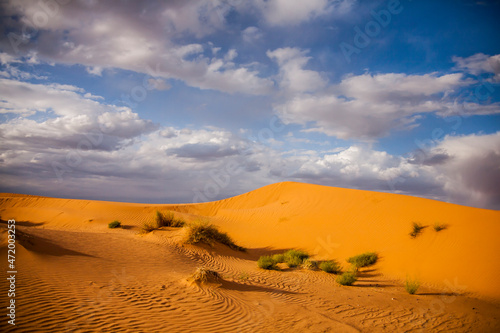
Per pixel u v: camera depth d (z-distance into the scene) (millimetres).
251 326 6234
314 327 6621
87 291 6594
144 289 7555
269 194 42500
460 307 9250
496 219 15266
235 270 13062
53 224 29859
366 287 11578
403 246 16078
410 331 6965
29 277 6633
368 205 23109
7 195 69250
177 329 5449
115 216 31625
